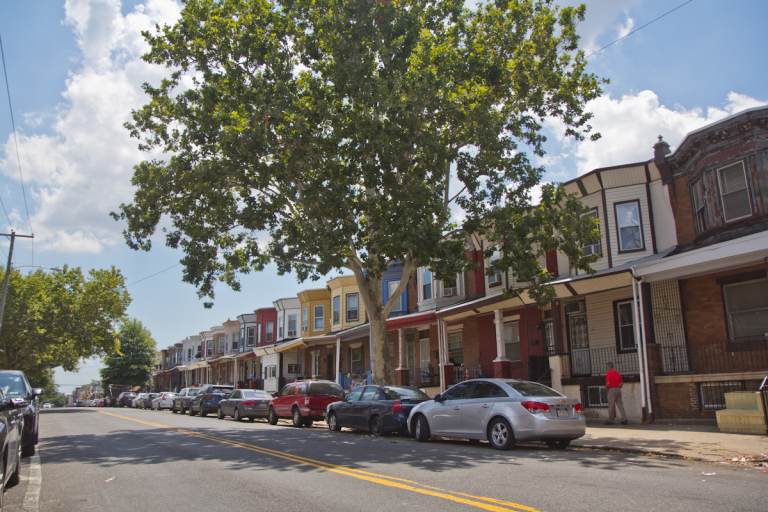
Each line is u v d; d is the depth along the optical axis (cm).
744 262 1590
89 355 4775
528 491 775
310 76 1881
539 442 1409
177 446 1410
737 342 1705
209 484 887
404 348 3094
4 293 3491
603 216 2139
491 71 1767
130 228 2031
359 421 1762
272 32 1856
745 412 1393
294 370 4450
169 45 1941
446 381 2545
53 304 4550
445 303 2831
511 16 1839
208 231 2023
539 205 1816
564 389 2023
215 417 2984
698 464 1027
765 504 687
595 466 998
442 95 1683
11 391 1282
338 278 3884
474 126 1744
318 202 1758
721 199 1783
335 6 1767
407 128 1708
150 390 8131
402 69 1780
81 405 10212
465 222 1814
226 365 5856
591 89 1925
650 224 2055
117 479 961
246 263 2150
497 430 1265
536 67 1856
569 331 2264
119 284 4769
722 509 663
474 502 713
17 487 911
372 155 1744
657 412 1728
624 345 2070
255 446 1369
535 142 1947
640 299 1758
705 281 1852
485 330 2661
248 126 1778
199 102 1922
